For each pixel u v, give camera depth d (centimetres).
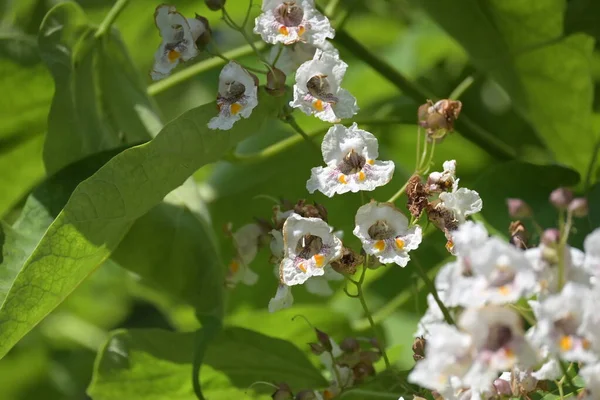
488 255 95
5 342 109
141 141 119
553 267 96
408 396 111
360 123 125
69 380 167
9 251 113
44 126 124
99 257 112
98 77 121
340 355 115
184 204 121
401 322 135
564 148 130
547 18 124
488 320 95
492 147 132
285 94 112
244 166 138
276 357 120
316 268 106
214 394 121
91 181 109
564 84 127
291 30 109
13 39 121
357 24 150
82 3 131
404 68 148
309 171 138
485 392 102
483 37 126
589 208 118
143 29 134
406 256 105
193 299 121
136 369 121
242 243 118
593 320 94
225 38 150
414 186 106
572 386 102
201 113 110
